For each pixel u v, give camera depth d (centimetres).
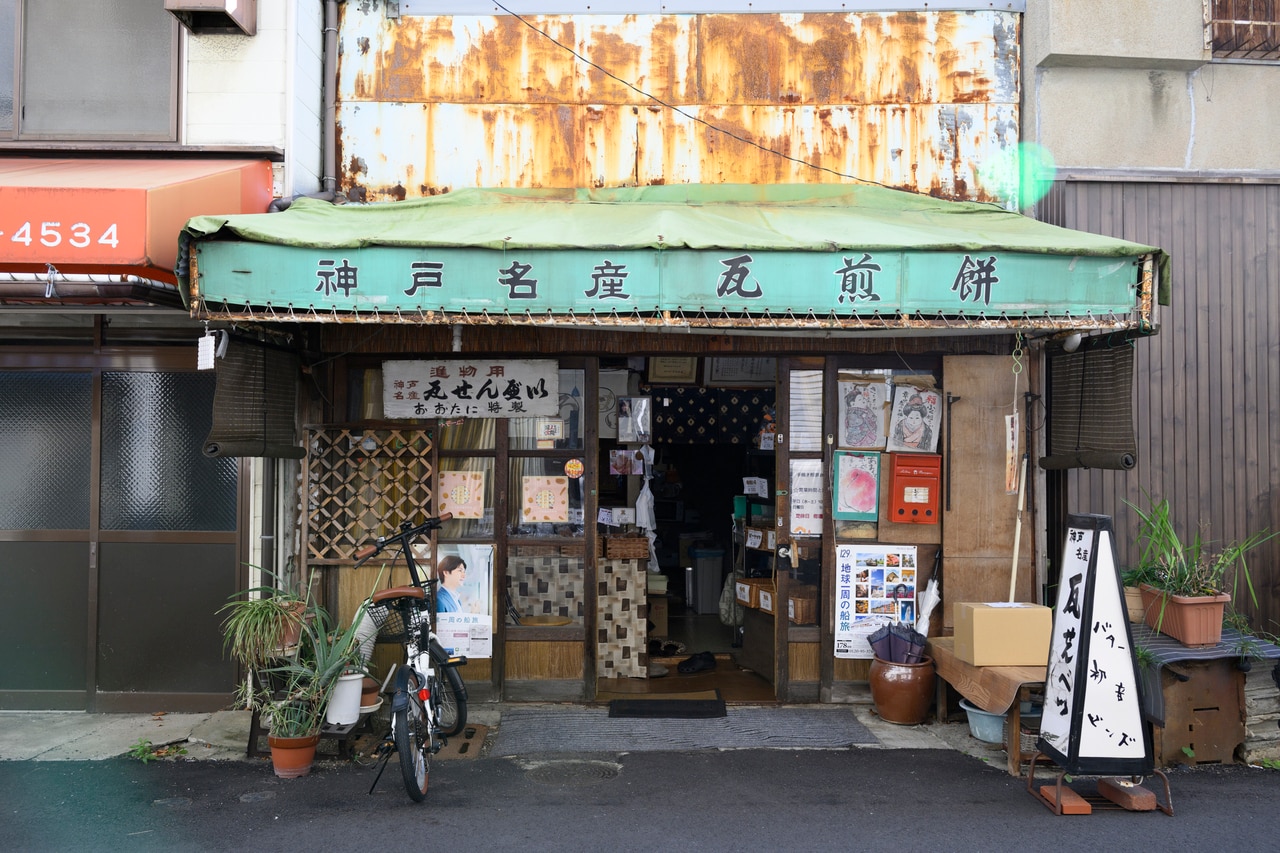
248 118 631
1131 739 479
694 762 557
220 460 654
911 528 666
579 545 670
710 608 1015
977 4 677
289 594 571
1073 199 665
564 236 529
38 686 647
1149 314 523
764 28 678
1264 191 674
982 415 660
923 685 619
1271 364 671
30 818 474
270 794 508
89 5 653
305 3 646
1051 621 563
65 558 652
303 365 651
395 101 673
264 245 500
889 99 677
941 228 591
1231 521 665
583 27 676
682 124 675
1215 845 445
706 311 507
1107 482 663
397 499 659
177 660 647
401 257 502
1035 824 469
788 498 674
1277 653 551
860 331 626
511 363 659
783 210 634
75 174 547
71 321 654
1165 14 657
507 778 531
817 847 442
